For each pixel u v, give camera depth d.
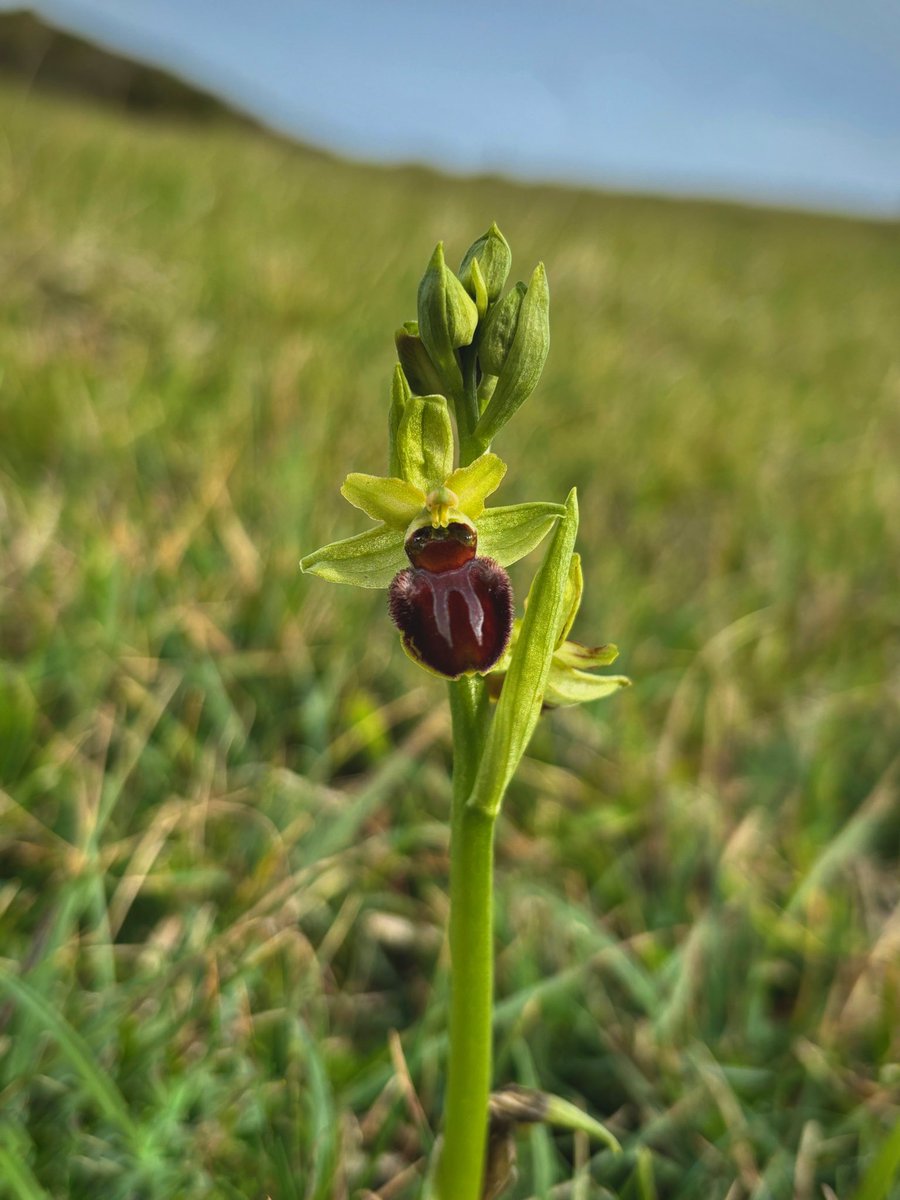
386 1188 0.09
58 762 0.12
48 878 0.11
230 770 0.13
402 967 0.12
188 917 0.11
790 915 0.12
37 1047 0.09
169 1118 0.09
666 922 0.12
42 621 0.14
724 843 0.13
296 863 0.12
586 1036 0.11
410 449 0.08
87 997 0.10
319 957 0.11
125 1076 0.09
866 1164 0.10
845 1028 0.11
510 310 0.07
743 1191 0.10
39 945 0.10
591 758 0.14
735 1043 0.11
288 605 0.15
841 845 0.12
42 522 0.16
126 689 0.13
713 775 0.14
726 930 0.12
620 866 0.13
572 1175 0.10
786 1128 0.10
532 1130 0.09
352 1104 0.10
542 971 0.11
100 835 0.12
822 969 0.12
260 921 0.10
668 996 0.11
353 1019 0.11
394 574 0.08
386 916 0.12
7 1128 0.08
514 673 0.07
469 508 0.08
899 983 0.11
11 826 0.12
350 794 0.13
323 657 0.15
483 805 0.07
